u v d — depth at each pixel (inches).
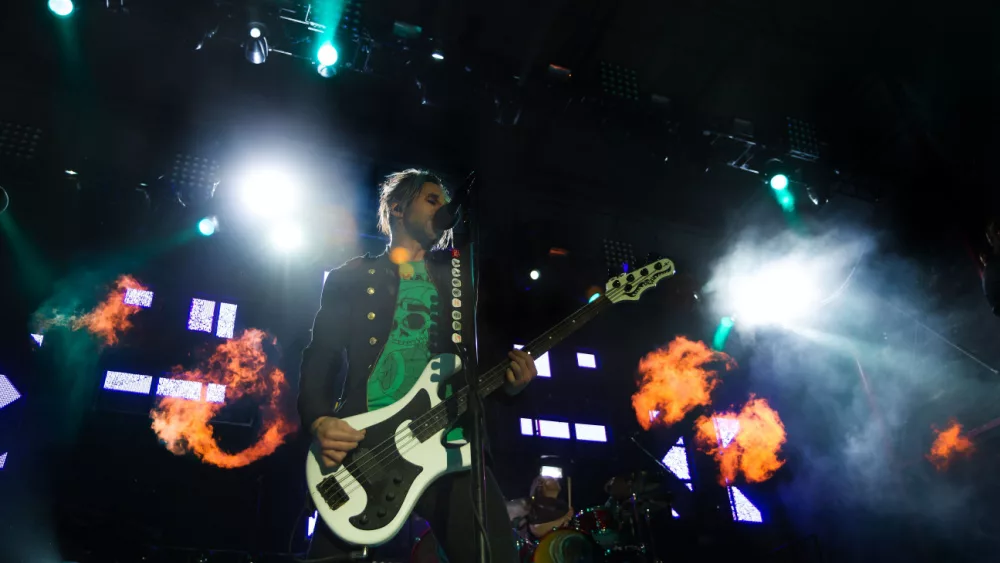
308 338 367.6
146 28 339.0
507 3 357.1
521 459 382.9
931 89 379.6
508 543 76.7
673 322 465.7
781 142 377.1
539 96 342.6
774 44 381.7
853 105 409.7
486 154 428.8
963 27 349.1
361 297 89.6
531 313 435.2
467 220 96.0
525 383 87.1
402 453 77.9
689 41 382.0
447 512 78.6
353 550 74.2
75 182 368.2
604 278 459.5
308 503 79.6
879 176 399.9
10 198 357.4
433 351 86.4
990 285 180.7
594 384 426.3
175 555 237.3
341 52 312.3
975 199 360.2
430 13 359.3
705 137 370.3
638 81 376.8
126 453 314.3
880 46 378.3
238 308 370.9
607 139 367.9
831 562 388.8
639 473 274.5
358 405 82.5
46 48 355.6
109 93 379.2
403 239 97.8
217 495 315.9
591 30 372.5
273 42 303.9
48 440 304.8
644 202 466.3
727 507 404.8
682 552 371.2
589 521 251.0
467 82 331.6
